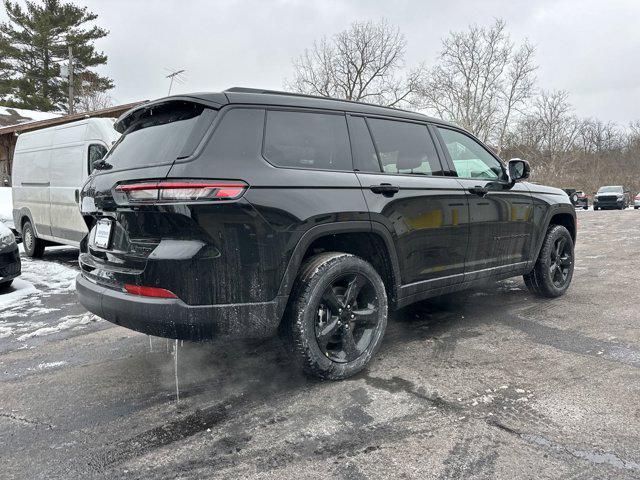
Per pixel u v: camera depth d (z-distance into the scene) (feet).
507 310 14.85
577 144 161.99
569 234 16.53
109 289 8.84
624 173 168.96
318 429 7.86
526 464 6.79
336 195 9.49
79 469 6.94
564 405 8.51
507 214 13.71
